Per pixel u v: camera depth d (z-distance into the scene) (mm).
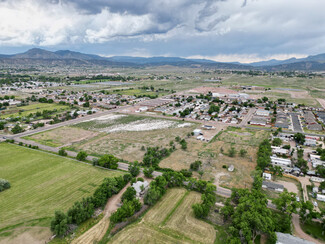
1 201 76375
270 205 74125
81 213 65188
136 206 70062
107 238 60281
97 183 87625
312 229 63531
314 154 113938
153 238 60344
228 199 72688
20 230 63031
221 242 58781
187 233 62031
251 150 120812
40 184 87125
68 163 106125
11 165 103688
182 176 86125
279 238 57000
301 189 82875
